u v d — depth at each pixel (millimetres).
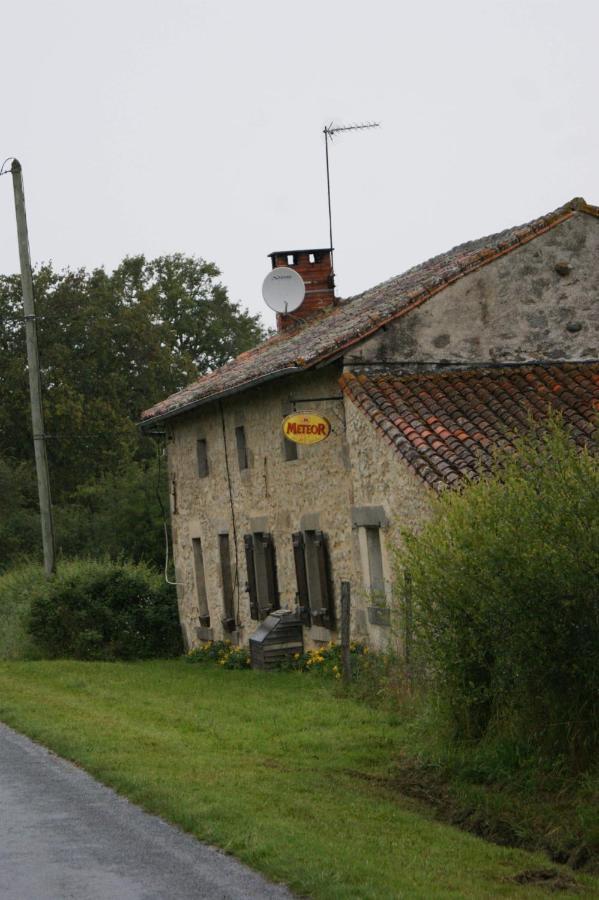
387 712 19203
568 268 25047
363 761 15797
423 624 14359
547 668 13039
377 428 22469
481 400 23062
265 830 11258
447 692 14648
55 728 17469
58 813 12312
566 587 12539
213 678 26109
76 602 33250
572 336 25016
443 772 14516
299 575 26797
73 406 59906
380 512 22734
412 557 14531
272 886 9711
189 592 34500
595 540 12453
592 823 12078
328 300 35312
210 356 76438
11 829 11695
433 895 9461
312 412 23875
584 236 25250
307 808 12508
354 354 24047
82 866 10328
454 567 13719
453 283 24547
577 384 23812
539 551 12656
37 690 23047
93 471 61812
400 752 16141
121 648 33406
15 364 60875
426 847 11344
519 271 24906
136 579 34750
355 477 23875
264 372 25375
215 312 76750
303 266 35312
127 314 64438
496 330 24703
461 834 12172
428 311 24438
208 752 16016
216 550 32344
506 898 9852
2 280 63875
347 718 18984
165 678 26250
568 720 13195
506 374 24156
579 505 12703
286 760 15711
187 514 34500
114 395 63000
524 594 12836
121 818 12047
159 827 11648
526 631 12930
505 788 13508
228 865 10312
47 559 33844
